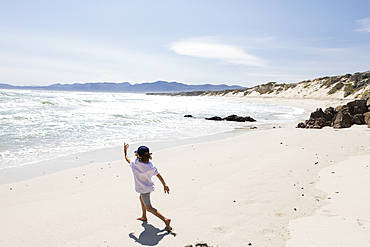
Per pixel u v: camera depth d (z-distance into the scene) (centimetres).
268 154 810
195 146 1001
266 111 3241
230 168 659
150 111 2820
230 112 3070
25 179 588
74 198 467
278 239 309
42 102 3078
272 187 503
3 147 934
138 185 352
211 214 390
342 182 502
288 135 1213
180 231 341
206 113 2888
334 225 331
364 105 1622
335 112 1836
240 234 327
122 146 1007
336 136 1108
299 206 406
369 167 582
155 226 359
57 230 347
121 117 2123
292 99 5925
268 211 393
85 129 1426
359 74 5081
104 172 643
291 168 639
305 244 291
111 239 323
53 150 912
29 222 371
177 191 496
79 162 751
